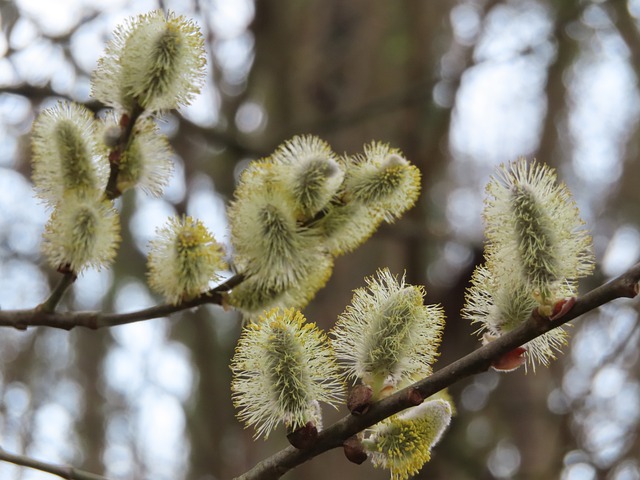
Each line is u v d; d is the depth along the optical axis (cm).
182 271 49
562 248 45
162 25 49
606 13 113
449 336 108
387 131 106
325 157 50
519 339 44
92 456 120
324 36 108
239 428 117
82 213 49
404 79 108
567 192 45
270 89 109
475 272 46
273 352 45
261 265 49
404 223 98
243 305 50
